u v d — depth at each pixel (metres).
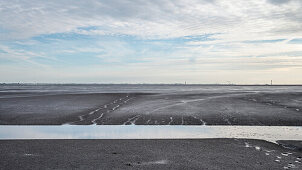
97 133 16.30
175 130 17.30
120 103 30.67
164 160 10.39
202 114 22.84
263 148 12.37
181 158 10.67
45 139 14.30
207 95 43.50
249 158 10.69
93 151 11.73
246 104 29.55
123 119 21.00
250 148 12.37
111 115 22.53
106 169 9.23
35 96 41.19
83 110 25.25
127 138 14.82
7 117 21.88
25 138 14.90
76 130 17.30
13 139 14.40
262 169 9.28
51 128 18.02
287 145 13.02
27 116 22.28
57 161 10.15
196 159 10.55
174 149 12.16
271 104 29.67
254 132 16.66
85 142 13.55
